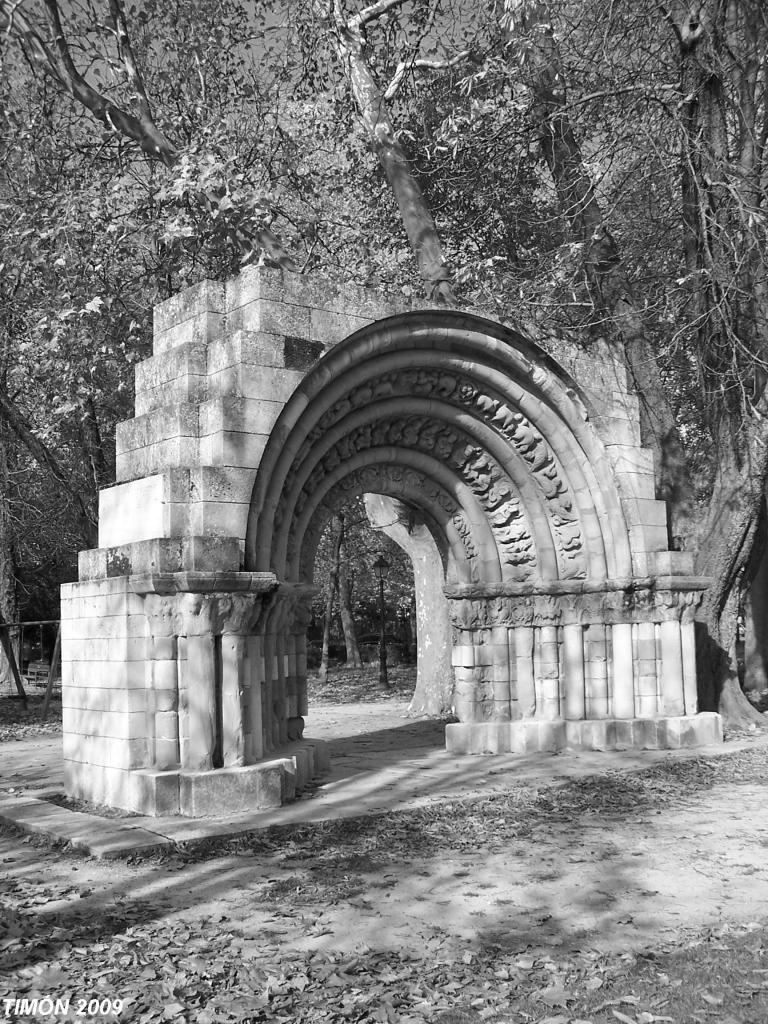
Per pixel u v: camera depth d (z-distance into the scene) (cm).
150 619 1138
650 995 566
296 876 868
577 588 1596
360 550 4328
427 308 1382
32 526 3247
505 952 657
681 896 780
